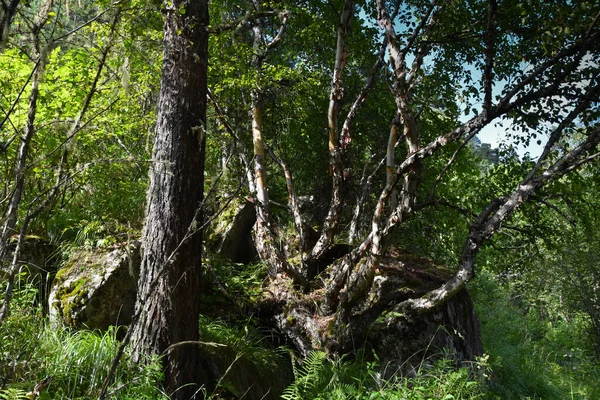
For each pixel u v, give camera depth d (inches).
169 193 191.5
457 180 416.8
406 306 254.5
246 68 323.9
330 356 248.1
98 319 207.5
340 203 305.6
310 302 274.1
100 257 223.8
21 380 146.4
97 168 231.0
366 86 301.9
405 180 247.4
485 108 231.6
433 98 363.6
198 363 194.2
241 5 338.3
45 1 93.7
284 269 284.4
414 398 207.5
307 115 384.2
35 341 162.7
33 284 219.1
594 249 508.4
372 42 377.7
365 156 417.4
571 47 233.3
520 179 325.4
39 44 94.6
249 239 338.0
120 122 265.4
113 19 106.3
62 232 236.2
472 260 249.4
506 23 263.1
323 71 395.2
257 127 316.8
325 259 310.2
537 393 311.7
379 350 248.8
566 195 268.5
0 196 98.7
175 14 192.2
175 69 199.6
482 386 252.4
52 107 212.7
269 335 269.1
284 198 404.8
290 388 208.1
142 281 188.7
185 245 190.2
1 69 193.8
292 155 419.8
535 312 647.1
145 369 168.9
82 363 165.9
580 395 331.6
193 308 191.6
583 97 251.9
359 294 251.1
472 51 334.0
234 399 199.2
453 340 261.6
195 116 199.3
